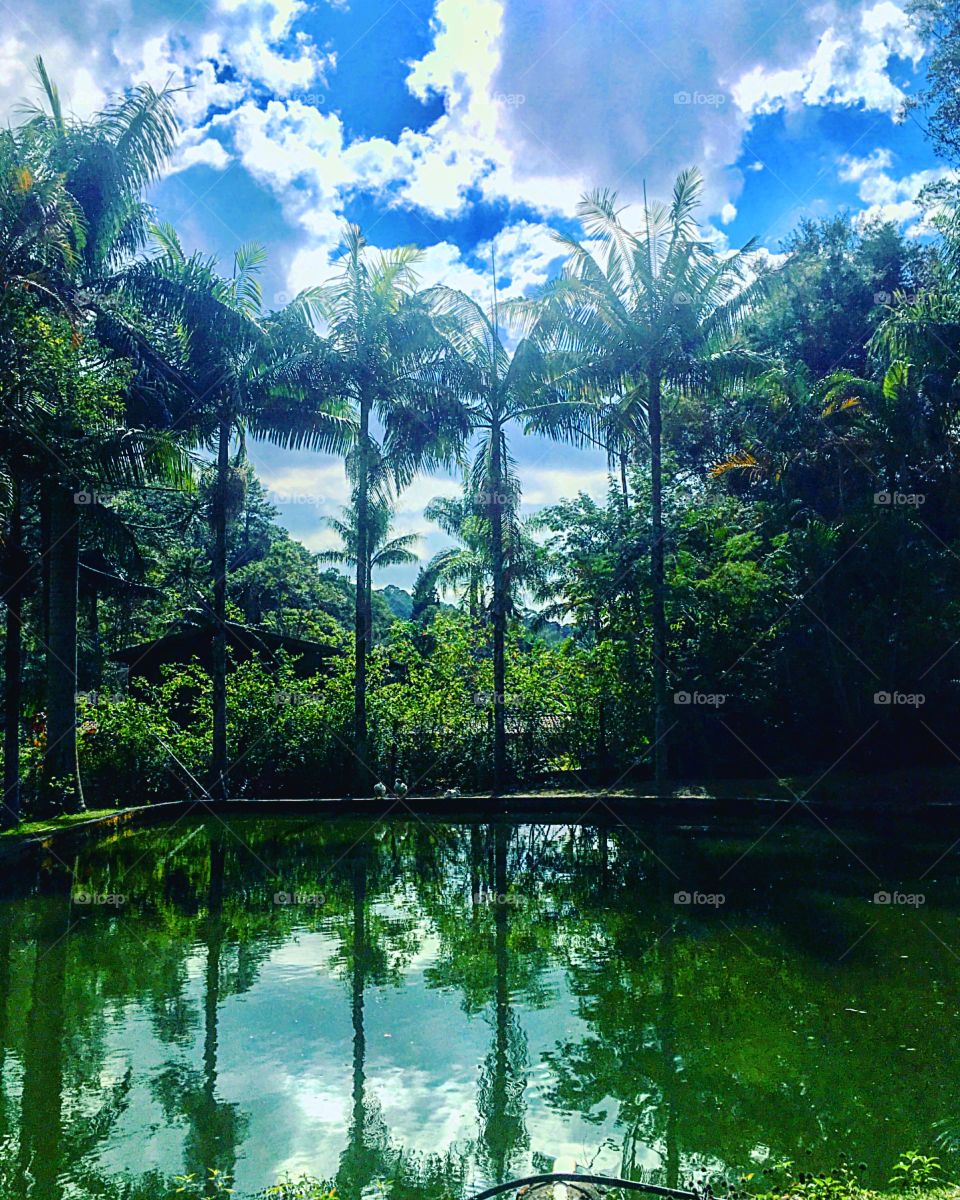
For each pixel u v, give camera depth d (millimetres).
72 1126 6352
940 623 21234
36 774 18578
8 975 9602
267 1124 6352
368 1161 5879
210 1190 5555
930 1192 5160
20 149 15406
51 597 18609
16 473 16062
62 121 18375
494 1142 6125
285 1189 5500
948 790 19641
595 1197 5316
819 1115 6426
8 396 14602
